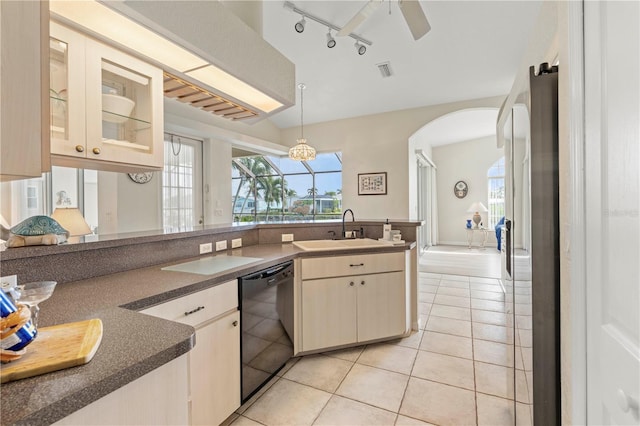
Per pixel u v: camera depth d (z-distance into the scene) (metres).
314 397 1.97
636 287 0.60
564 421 1.11
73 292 1.34
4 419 0.53
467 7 3.11
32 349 0.75
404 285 2.78
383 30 3.48
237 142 5.19
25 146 0.71
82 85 1.46
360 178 5.78
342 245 3.06
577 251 0.89
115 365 0.71
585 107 0.85
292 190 8.31
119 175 3.64
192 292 1.49
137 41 1.54
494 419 1.76
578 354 0.88
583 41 0.86
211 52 1.57
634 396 0.60
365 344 2.70
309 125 6.20
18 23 0.71
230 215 5.11
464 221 8.88
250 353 1.88
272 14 3.27
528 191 1.27
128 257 1.80
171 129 4.16
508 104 1.94
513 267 1.58
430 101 5.12
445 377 2.19
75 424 0.62
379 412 1.83
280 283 2.20
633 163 0.61
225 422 1.75
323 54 3.98
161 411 0.80
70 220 2.31
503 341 2.75
